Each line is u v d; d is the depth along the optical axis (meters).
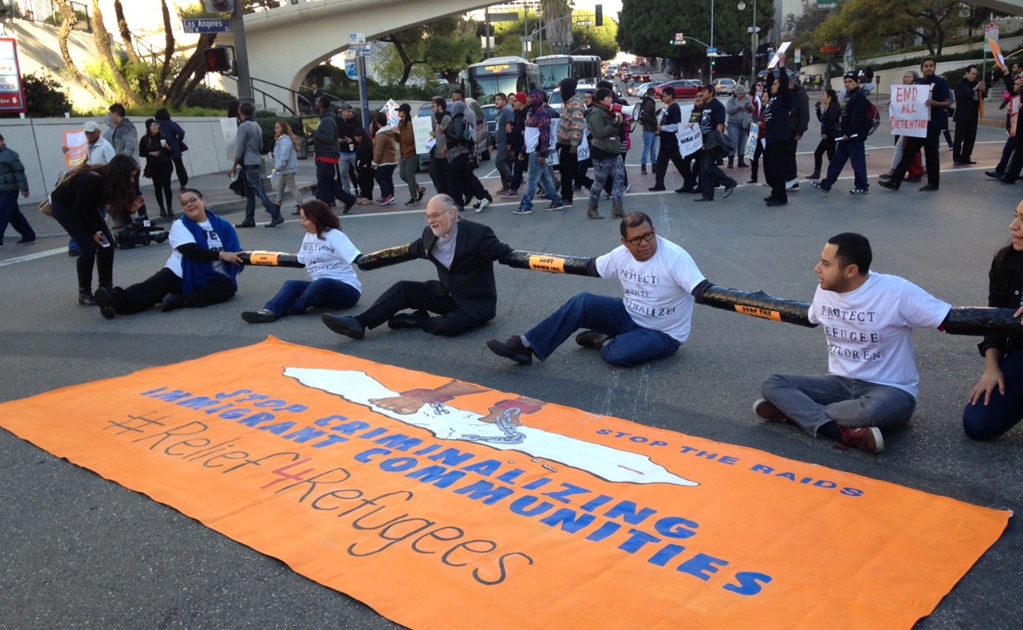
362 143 14.51
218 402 4.79
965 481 3.62
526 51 82.81
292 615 2.77
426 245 6.16
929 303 3.92
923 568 2.87
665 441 4.02
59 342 6.54
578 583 2.80
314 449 4.05
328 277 7.00
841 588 2.75
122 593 2.96
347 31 33.19
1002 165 12.62
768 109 11.43
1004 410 3.89
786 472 3.62
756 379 5.03
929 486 3.59
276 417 4.51
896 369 4.11
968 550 2.98
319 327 6.66
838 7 60.44
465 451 3.96
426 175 19.88
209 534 3.31
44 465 4.05
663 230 10.21
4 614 2.88
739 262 8.27
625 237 5.14
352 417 4.47
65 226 7.65
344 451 4.01
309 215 6.86
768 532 3.11
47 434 4.40
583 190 14.63
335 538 3.19
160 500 3.59
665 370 5.25
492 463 3.81
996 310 3.80
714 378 5.07
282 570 3.04
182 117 20.78
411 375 5.18
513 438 4.10
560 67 35.66
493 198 14.26
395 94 38.19
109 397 4.94
